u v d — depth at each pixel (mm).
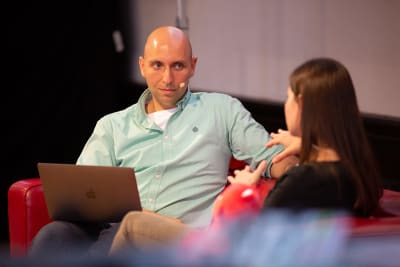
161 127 5152
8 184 9023
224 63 8945
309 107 3865
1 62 8852
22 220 5211
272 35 8289
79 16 9102
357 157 3871
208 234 3482
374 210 4008
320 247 3084
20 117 9039
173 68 5043
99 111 9383
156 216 4371
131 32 10000
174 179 5047
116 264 2127
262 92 8500
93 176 4672
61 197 4840
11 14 8797
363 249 2908
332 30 7660
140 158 5121
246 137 5062
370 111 7434
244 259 2494
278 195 3818
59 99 9172
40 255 2141
